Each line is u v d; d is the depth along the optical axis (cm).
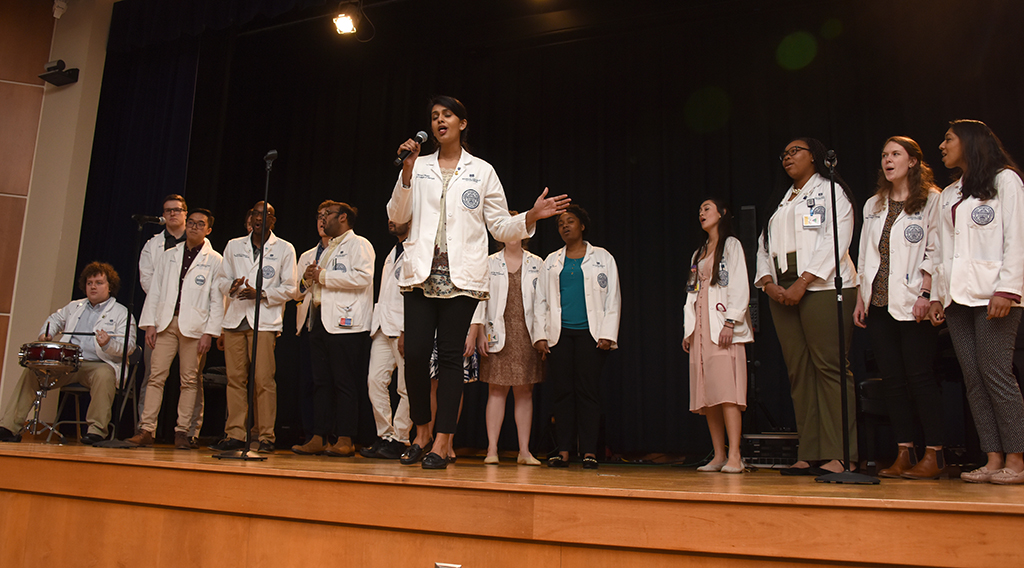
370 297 393
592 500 167
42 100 605
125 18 618
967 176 254
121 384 364
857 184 505
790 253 300
